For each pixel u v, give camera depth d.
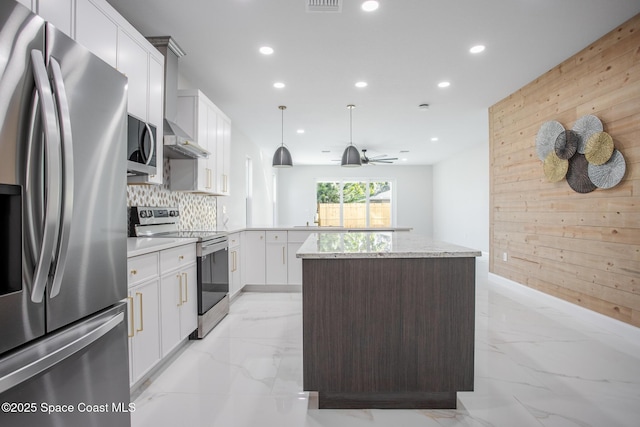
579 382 2.08
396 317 1.81
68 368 1.14
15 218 0.98
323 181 10.49
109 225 1.36
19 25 0.97
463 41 2.96
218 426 1.68
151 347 2.07
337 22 2.65
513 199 4.28
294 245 4.52
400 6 2.45
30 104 1.00
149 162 2.44
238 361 2.40
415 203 10.52
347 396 1.85
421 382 1.81
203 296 2.84
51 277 1.06
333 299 1.81
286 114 5.08
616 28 2.79
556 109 3.50
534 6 2.47
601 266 3.01
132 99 2.31
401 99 4.43
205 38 2.89
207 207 4.57
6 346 0.93
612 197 2.89
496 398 1.92
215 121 3.87
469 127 5.88
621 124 2.79
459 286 1.81
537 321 3.17
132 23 2.66
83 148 1.20
